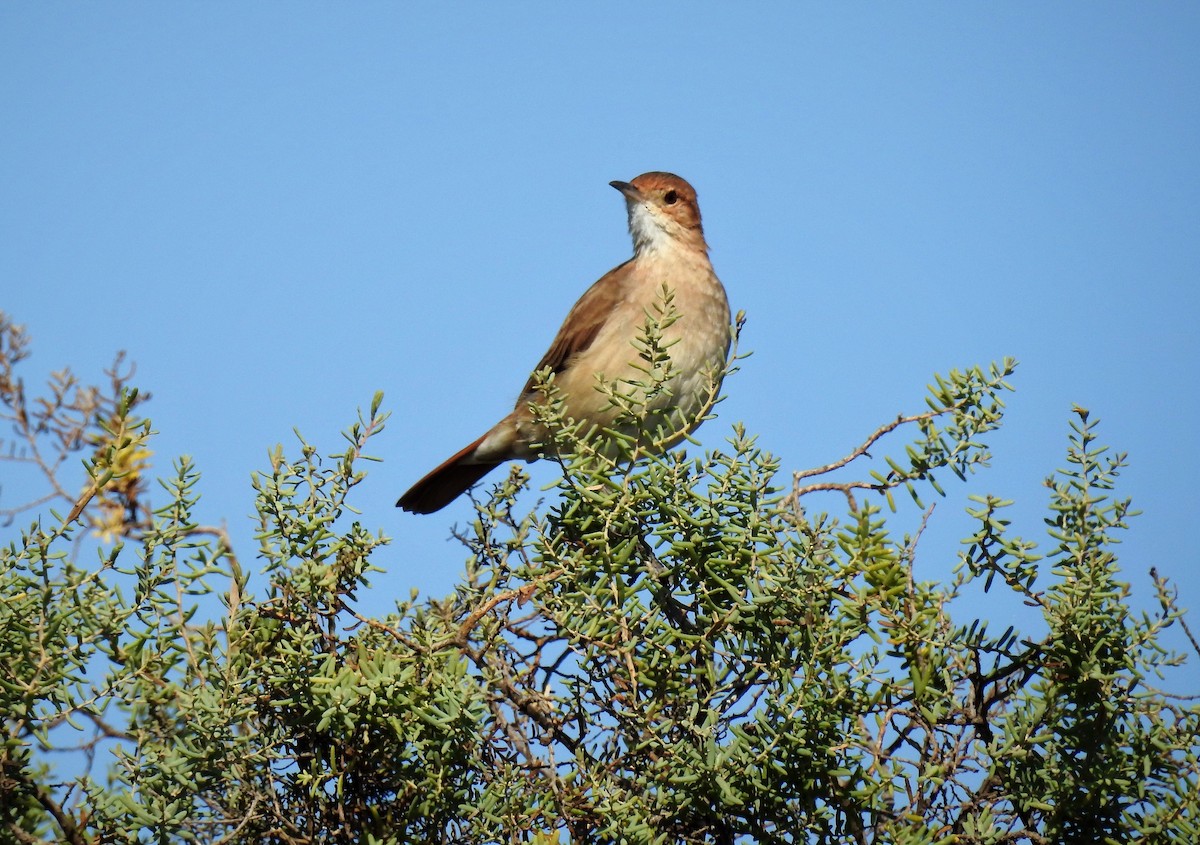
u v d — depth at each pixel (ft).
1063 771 21.18
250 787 21.77
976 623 22.09
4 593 21.97
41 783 21.67
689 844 22.36
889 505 23.47
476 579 27.12
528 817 21.57
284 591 23.70
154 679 21.58
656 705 22.17
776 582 22.56
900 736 21.88
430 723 22.06
